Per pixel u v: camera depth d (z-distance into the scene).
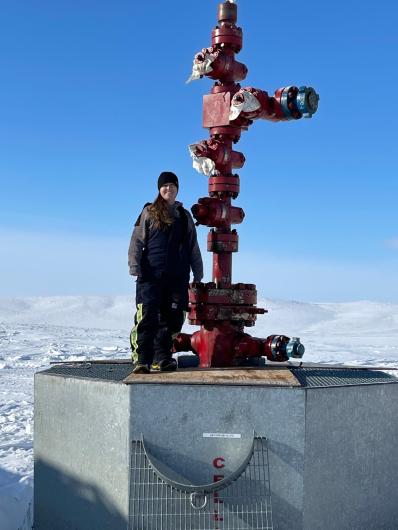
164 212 4.96
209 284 5.30
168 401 4.32
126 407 4.35
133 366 5.51
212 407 4.30
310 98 5.10
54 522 4.91
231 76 5.38
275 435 4.27
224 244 5.35
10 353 17.52
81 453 4.68
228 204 5.37
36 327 29.83
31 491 6.15
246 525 4.25
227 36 5.38
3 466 7.04
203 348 5.36
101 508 4.51
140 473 4.30
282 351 5.18
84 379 4.68
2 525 5.37
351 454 4.54
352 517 4.54
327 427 4.38
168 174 5.01
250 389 4.29
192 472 4.30
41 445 5.07
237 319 5.31
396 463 4.89
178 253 5.05
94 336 24.91
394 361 16.59
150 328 4.89
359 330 34.84
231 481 4.18
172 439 4.31
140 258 5.02
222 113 5.31
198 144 5.31
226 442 4.29
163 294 5.05
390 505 4.84
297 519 4.23
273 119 5.27
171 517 4.28
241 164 5.48
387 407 4.81
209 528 4.26
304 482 4.25
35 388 5.14
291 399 4.27
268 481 4.25
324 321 39.72
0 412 9.89
